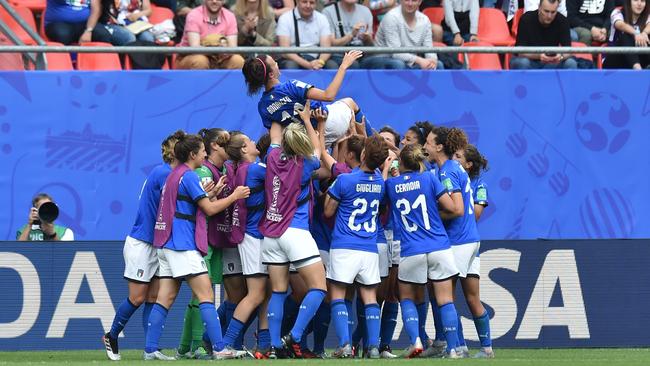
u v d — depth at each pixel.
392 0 51.84
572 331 39.84
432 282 33.47
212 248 35.34
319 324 35.62
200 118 44.56
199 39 46.62
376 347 33.41
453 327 33.19
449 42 50.56
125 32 47.41
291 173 32.91
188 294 39.22
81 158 44.19
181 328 39.12
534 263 39.84
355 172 33.44
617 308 40.06
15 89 44.06
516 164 45.09
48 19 47.81
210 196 34.06
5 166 43.94
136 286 34.41
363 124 37.22
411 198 33.22
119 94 44.44
